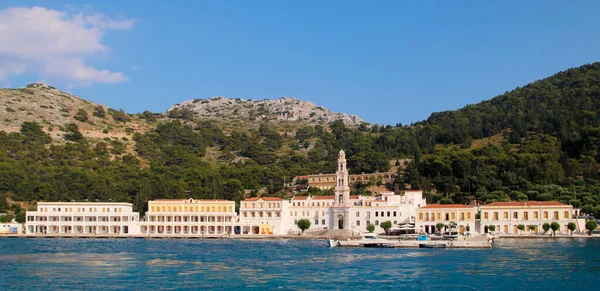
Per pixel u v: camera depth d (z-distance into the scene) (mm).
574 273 130625
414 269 139625
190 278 125625
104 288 113438
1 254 175625
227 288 113812
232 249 197375
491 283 119125
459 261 155250
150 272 134375
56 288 113438
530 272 132750
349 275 130000
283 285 117250
